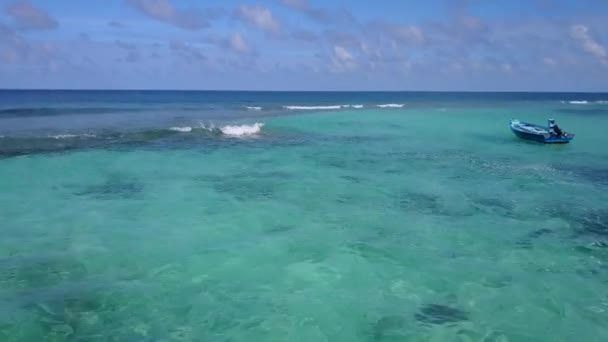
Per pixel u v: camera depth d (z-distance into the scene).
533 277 9.98
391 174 19.22
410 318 8.33
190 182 17.22
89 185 16.41
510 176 19.11
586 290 9.43
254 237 12.02
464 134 32.31
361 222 13.27
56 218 12.95
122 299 8.77
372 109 56.47
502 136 31.33
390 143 27.77
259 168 19.89
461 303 8.88
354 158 22.62
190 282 9.53
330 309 8.61
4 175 17.31
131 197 15.17
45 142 23.78
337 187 16.95
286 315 8.39
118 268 10.05
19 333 7.59
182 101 72.94
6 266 9.90
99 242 11.37
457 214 14.08
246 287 9.38
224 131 29.61
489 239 12.09
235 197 15.48
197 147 24.31
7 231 11.84
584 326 8.14
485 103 78.38
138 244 11.31
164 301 8.77
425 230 12.68
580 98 121.31
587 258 11.00
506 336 7.81
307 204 14.87
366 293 9.22
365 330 7.95
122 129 29.09
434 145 27.19
